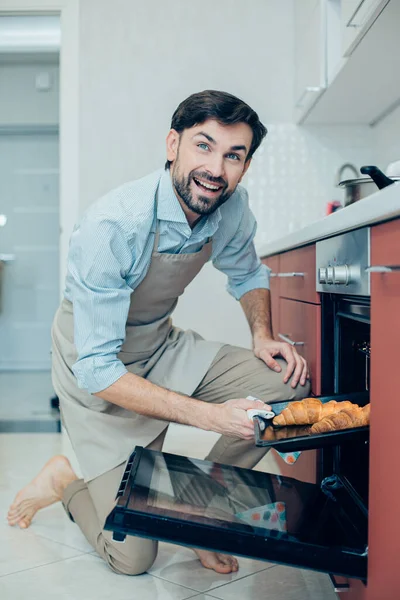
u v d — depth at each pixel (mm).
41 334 6559
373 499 1185
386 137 3449
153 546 1775
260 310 2107
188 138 1525
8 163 6406
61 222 3799
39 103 6293
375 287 1179
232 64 3727
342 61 2641
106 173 3766
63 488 2092
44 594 1664
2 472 2812
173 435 3525
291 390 1870
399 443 1048
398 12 2111
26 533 2100
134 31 3732
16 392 5168
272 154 3732
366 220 1178
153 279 1755
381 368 1142
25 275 6508
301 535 1232
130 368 1909
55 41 5199
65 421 1881
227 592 1675
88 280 1597
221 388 1966
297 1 3594
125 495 1271
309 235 1731
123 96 3748
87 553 1935
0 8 3775
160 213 1661
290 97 3727
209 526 1194
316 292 1735
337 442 1272
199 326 3768
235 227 1953
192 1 3719
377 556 1149
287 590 1686
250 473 1590
